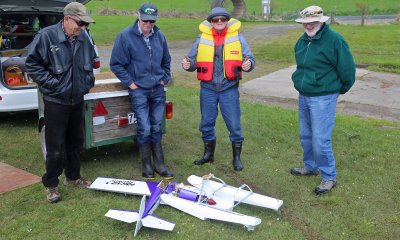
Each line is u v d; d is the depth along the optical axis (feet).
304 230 11.35
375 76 34.83
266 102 26.96
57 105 11.91
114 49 13.78
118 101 14.60
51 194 12.65
